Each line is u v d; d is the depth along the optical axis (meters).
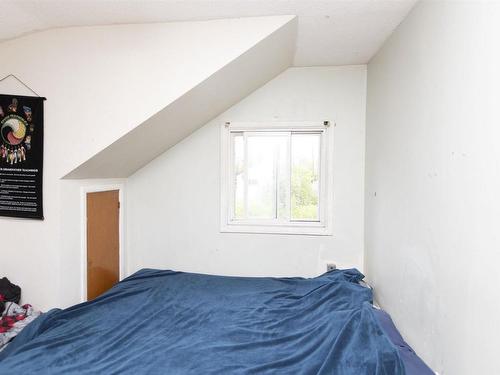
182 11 1.43
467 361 0.90
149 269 2.20
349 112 2.15
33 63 1.62
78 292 1.76
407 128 1.39
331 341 1.17
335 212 2.19
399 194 1.48
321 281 1.90
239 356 1.16
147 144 1.95
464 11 0.93
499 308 0.76
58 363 1.09
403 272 1.42
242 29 1.50
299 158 2.28
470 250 0.89
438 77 1.10
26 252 1.65
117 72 1.57
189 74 1.53
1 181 1.64
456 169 0.97
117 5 1.37
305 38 1.71
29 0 1.32
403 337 1.41
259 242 2.25
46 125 1.62
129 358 1.14
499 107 0.76
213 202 2.28
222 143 2.24
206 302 1.68
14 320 1.47
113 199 2.14
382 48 1.79
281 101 2.20
